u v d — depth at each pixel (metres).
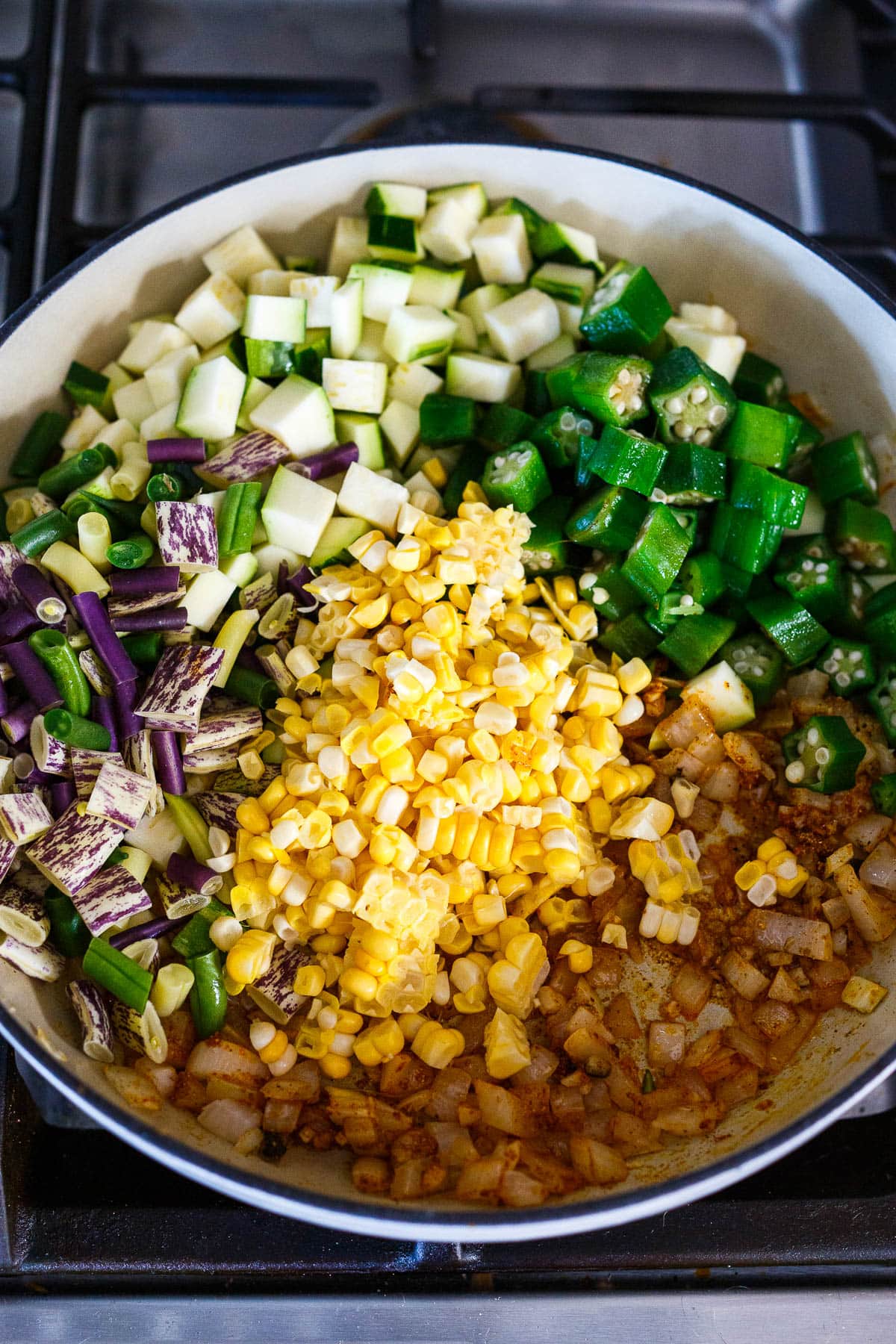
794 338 0.62
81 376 0.60
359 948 0.54
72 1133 0.56
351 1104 0.53
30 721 0.55
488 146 0.59
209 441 0.59
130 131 0.69
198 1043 0.55
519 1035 0.54
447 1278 0.53
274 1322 0.53
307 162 0.59
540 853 0.56
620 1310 0.53
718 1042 0.56
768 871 0.57
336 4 0.72
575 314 0.62
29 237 0.63
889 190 0.69
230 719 0.56
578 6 0.73
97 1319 0.53
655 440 0.61
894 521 0.61
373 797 0.55
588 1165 0.52
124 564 0.56
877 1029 0.54
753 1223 0.53
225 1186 0.49
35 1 0.67
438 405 0.60
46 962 0.54
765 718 0.60
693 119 0.68
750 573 0.60
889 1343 0.53
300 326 0.60
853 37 0.73
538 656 0.57
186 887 0.55
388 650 0.57
